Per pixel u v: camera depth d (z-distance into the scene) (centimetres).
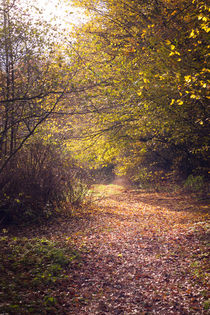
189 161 2255
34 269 670
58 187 1536
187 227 1138
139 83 1266
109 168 3750
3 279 589
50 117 1145
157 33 1368
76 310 539
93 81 1145
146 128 1650
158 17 1405
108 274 738
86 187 1722
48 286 612
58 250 816
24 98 947
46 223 1323
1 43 1065
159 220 1404
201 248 841
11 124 1089
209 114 1284
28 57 1083
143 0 1534
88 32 1769
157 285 668
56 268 699
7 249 810
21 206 1337
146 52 1459
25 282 595
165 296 607
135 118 1596
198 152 1881
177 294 609
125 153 2597
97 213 1606
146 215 1571
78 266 756
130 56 1628
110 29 1777
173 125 1530
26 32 1086
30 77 1088
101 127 1689
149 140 1850
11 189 1320
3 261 700
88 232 1170
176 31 1343
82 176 1736
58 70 1095
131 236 1116
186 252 850
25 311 479
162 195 2228
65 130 1492
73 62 1158
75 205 1625
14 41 1087
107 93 1295
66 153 1675
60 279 655
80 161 1719
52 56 1118
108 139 1705
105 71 1448
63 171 1573
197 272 687
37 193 1415
